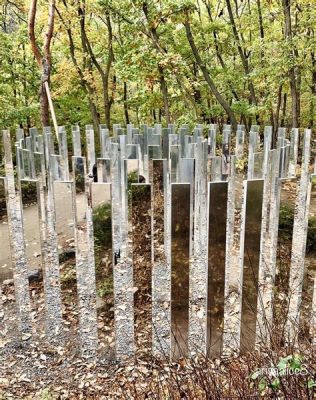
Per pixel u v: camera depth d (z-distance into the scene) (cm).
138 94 1134
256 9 1250
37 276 489
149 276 466
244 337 357
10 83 1369
